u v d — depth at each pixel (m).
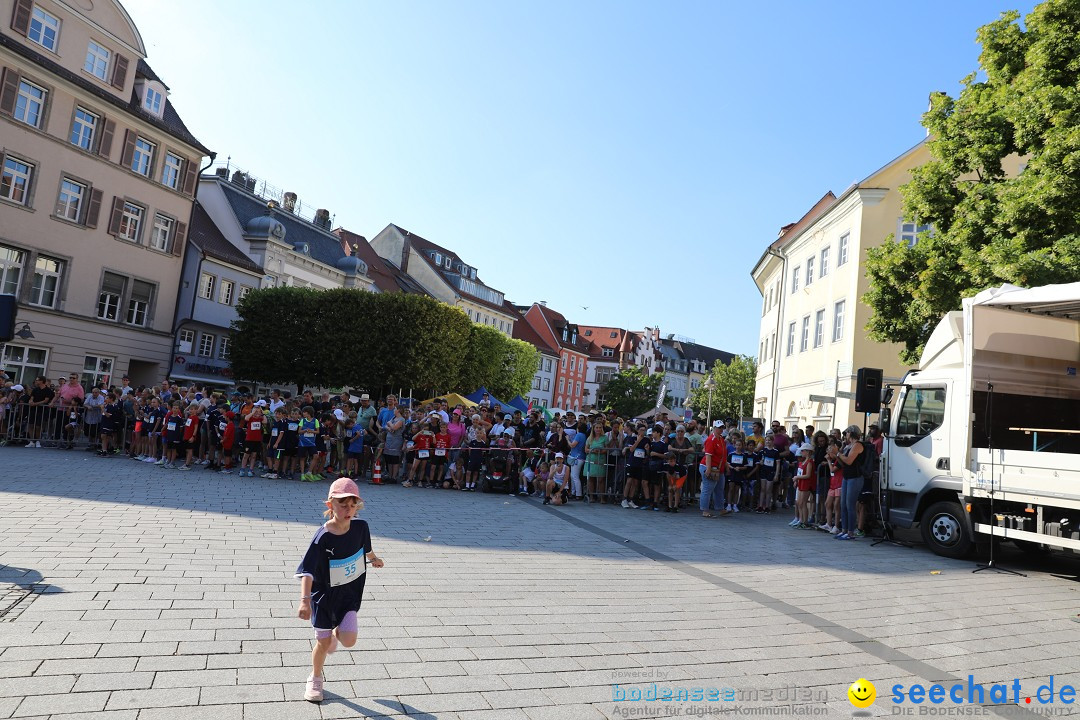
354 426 16.72
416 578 7.32
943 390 11.25
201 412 16.73
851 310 26.72
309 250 45.66
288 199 48.75
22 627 4.91
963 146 15.50
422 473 16.75
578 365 97.19
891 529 12.05
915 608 7.32
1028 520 9.46
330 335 32.56
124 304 31.61
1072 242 12.51
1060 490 8.96
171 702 3.90
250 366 33.53
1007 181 14.63
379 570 7.55
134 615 5.37
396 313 32.88
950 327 11.42
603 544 10.40
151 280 32.97
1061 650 5.98
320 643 4.10
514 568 8.20
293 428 15.52
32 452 17.30
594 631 5.86
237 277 38.94
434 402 18.25
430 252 71.88
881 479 12.11
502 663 4.93
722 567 9.15
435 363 33.97
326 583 4.14
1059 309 10.41
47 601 5.54
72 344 29.28
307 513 10.97
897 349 26.06
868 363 26.22
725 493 16.61
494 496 15.95
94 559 7.00
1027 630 6.61
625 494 15.58
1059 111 13.32
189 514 10.05
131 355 32.19
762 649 5.61
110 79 30.59
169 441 16.34
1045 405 10.97
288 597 6.20
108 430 18.00
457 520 11.64
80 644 4.67
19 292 27.23
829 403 28.34
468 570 7.90
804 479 13.68
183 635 5.01
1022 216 13.51
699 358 135.88
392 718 3.92
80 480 12.77
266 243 40.75
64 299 28.83
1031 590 8.59
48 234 28.03
